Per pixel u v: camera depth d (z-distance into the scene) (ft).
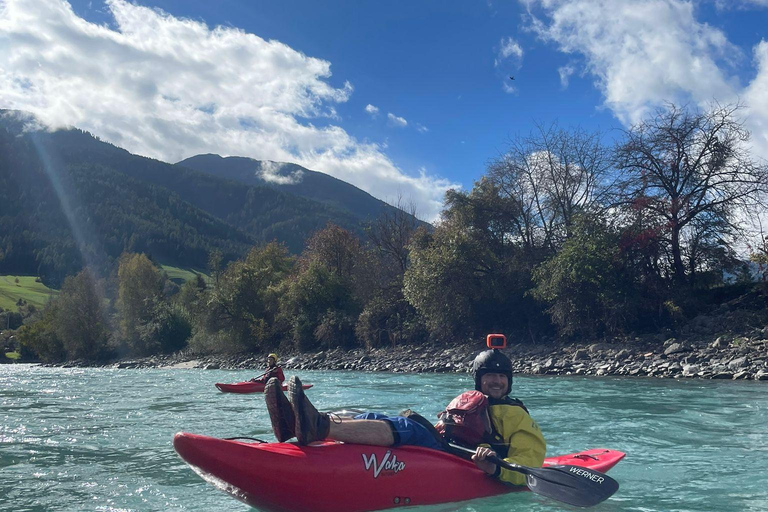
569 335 75.31
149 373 90.17
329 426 12.36
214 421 29.48
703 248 77.00
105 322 171.22
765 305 69.31
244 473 11.50
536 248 87.40
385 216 116.88
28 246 602.03
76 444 22.88
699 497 14.80
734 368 51.13
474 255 85.35
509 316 85.46
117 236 649.20
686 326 68.08
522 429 14.46
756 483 16.24
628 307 69.26
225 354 129.59
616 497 14.80
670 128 75.25
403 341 93.71
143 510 13.92
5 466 18.86
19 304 401.08
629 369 55.83
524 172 88.84
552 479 13.35
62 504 14.49
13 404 38.86
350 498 12.17
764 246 72.28
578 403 34.91
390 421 13.50
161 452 21.21
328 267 126.93
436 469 13.41
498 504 13.79
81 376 81.71
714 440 23.02
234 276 134.21
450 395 42.32
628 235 73.05
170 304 162.71
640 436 23.90
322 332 104.58
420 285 85.81
